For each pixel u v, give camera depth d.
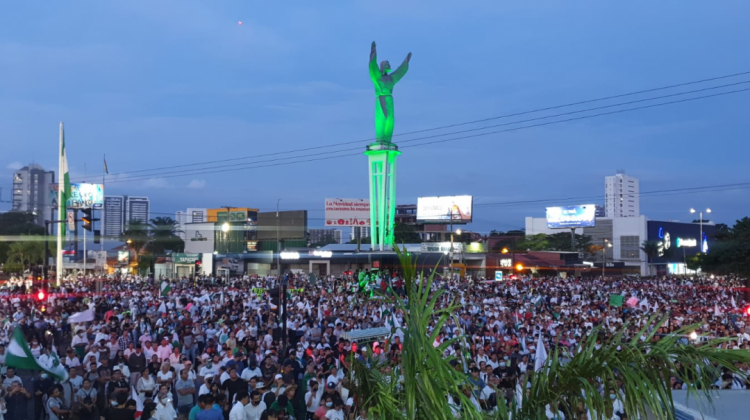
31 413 13.77
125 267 86.56
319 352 17.23
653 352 4.84
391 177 75.31
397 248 5.04
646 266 98.69
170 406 12.55
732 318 29.03
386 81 74.31
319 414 12.41
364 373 5.90
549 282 54.62
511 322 24.56
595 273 87.19
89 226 32.31
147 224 93.69
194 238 93.38
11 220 107.06
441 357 4.83
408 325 4.91
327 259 77.31
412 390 4.71
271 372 16.03
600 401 4.68
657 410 4.66
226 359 15.95
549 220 96.44
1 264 94.81
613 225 104.62
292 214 95.31
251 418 12.45
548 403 5.14
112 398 12.46
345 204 80.88
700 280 65.44
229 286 44.72
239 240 95.56
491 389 13.25
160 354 17.39
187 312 25.50
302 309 26.20
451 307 5.13
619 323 22.98
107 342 17.52
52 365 13.92
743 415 7.71
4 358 14.28
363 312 27.27
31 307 27.42
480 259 83.38
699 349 4.74
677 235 106.81
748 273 39.38
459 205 86.75
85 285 44.62
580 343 5.30
